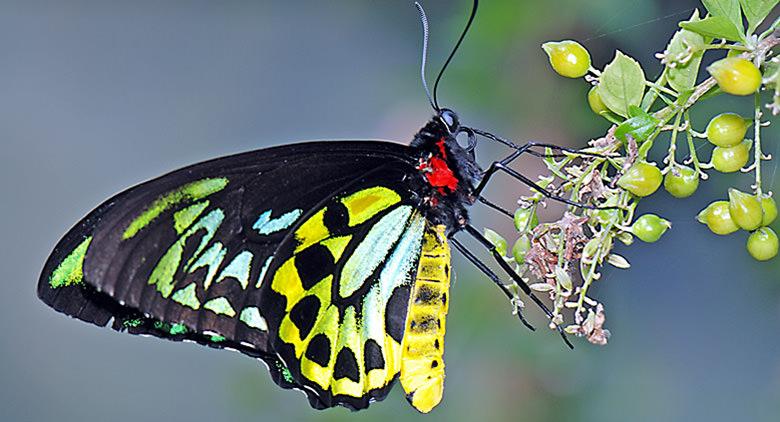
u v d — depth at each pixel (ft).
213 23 3.71
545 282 2.37
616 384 2.73
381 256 2.45
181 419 3.62
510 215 2.44
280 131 3.57
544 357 2.69
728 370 2.76
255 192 2.42
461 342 2.69
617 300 2.75
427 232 2.44
